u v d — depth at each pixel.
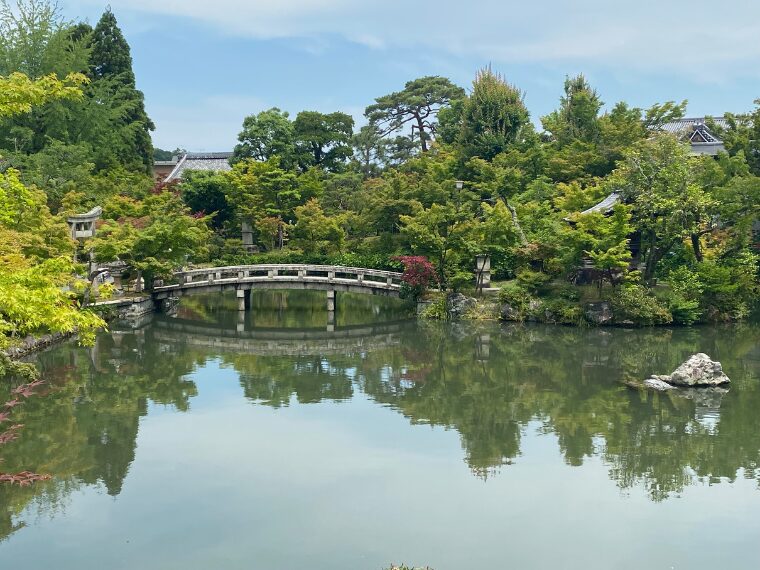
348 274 36.53
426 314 32.84
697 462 14.59
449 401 19.44
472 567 10.22
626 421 17.45
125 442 15.74
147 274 33.03
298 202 45.59
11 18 45.84
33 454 14.99
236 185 44.12
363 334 30.61
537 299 31.23
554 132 47.72
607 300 30.02
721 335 28.28
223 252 42.56
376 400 19.53
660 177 29.77
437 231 32.88
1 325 11.73
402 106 64.19
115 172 45.03
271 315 36.12
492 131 47.41
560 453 15.12
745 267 30.78
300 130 54.34
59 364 23.45
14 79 11.22
